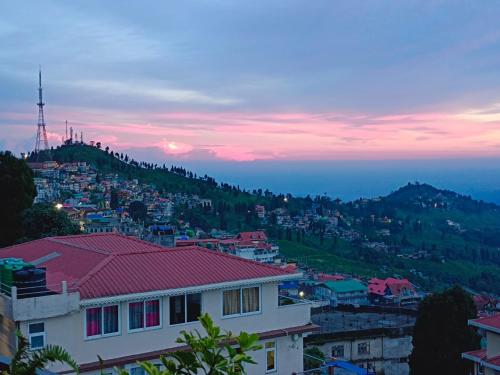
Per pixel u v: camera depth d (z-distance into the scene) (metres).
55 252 24.73
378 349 40.00
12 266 18.98
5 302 18.00
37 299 17.88
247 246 131.75
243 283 21.91
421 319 36.59
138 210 186.00
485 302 103.06
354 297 109.75
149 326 20.22
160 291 20.09
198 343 6.50
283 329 23.02
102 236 27.78
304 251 193.00
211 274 21.95
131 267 21.53
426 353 35.97
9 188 42.56
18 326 17.83
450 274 196.75
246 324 22.17
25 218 42.75
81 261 22.53
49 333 18.27
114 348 19.44
